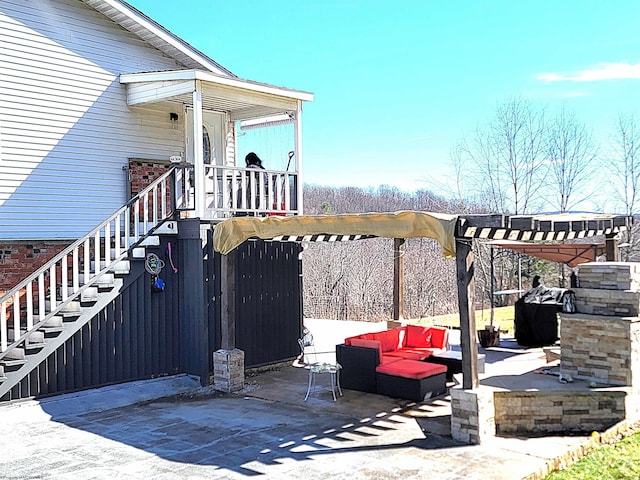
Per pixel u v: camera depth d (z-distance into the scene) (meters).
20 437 7.14
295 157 12.05
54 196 10.42
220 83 10.56
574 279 11.16
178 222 10.50
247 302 11.16
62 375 8.90
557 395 7.41
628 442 7.10
